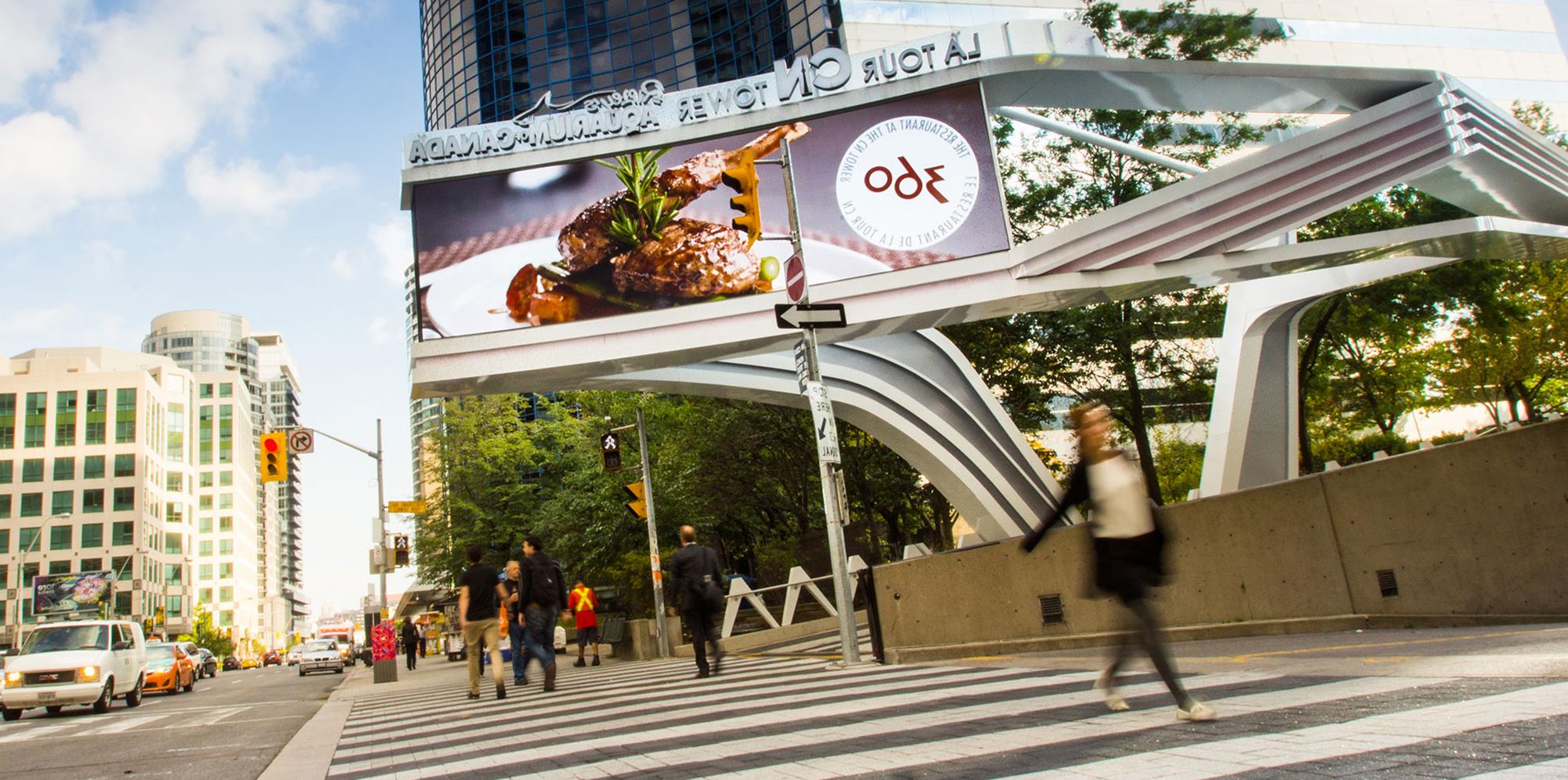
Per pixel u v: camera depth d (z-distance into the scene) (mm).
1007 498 22219
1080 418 5184
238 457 159875
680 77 69938
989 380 26328
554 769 5160
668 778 4445
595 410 34781
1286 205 16688
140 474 107562
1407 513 8602
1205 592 10641
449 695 14695
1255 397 20641
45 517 103812
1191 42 24734
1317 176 16594
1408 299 24625
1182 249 16641
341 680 32406
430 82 83188
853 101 18328
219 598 152125
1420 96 17047
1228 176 16328
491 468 41594
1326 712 4512
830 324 12750
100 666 16844
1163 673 4727
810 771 4230
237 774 6754
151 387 114000
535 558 12961
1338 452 35781
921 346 21984
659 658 21969
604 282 17828
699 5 70375
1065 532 10750
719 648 12953
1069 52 18688
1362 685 5293
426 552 42688
